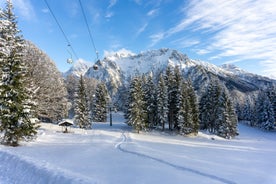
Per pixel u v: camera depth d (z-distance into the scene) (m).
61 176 11.66
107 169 16.22
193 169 18.61
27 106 27.20
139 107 60.78
